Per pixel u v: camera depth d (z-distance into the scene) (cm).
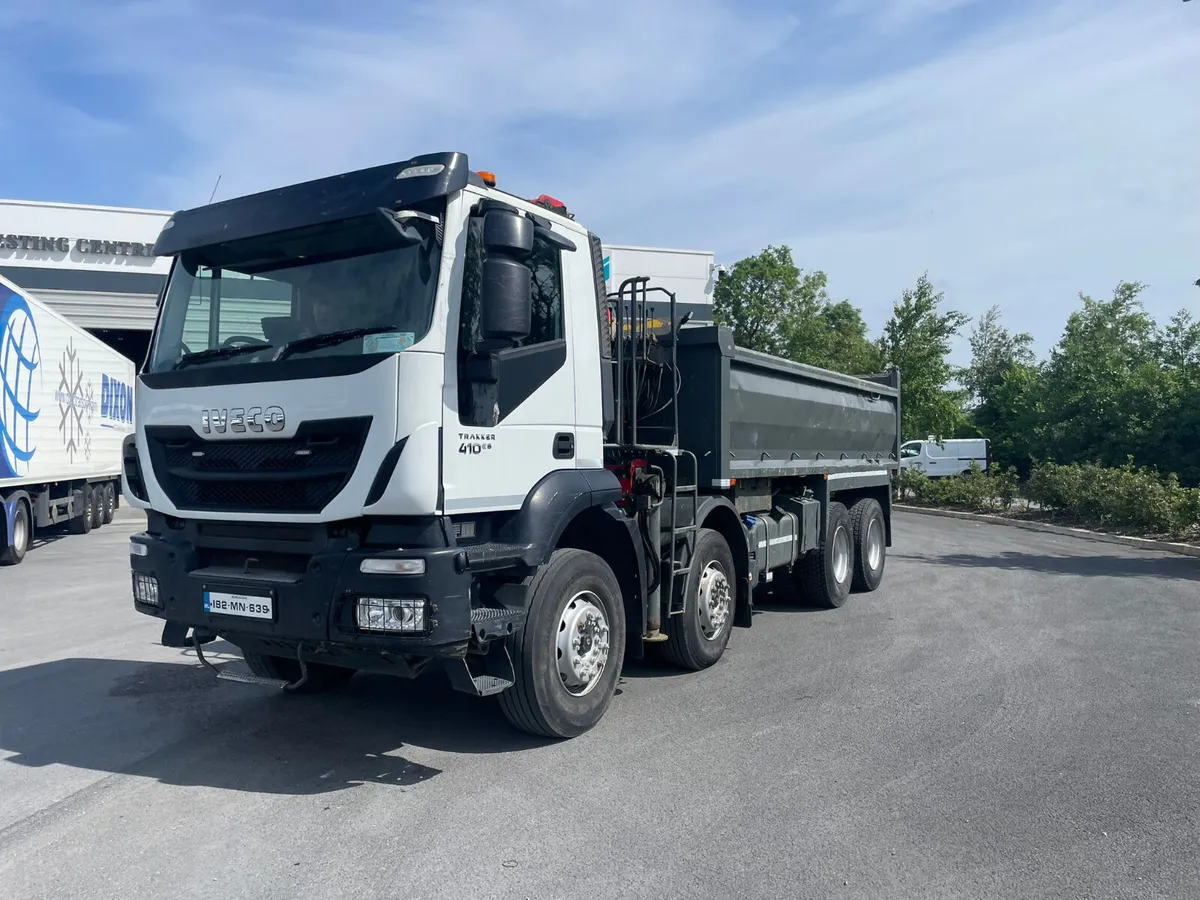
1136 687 684
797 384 908
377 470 454
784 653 795
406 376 455
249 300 525
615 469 646
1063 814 455
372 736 575
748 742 560
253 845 416
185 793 480
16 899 367
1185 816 454
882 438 1200
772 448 855
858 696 660
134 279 2769
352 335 480
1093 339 3566
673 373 707
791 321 3150
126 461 565
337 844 418
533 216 556
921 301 2898
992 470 2680
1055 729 585
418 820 445
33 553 1600
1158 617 963
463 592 466
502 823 441
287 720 608
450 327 479
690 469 704
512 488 516
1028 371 4331
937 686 686
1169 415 2525
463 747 554
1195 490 1725
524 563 512
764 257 3203
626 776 504
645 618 640
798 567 998
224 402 501
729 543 788
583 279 598
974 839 426
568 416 569
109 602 1064
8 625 923
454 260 486
